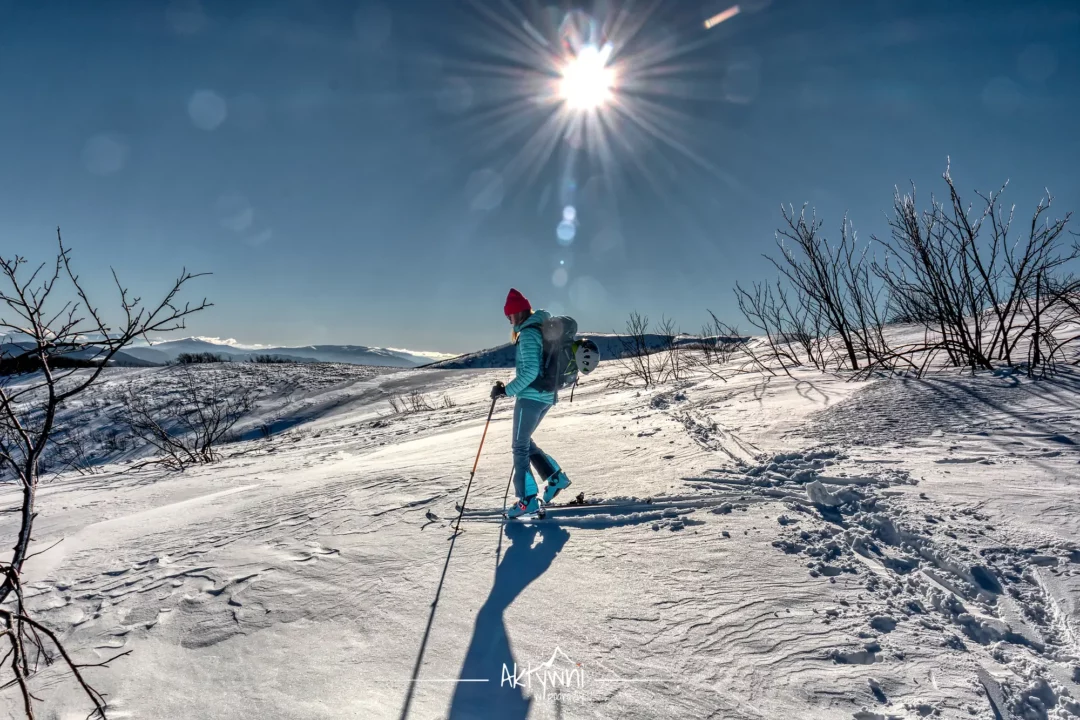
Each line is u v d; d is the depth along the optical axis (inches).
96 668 97.0
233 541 155.9
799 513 128.8
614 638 90.0
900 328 416.5
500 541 133.2
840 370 297.0
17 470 87.8
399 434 410.6
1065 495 114.3
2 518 233.9
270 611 110.0
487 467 202.5
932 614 88.0
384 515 161.0
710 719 71.4
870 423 185.6
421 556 128.9
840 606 92.0
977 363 237.6
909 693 71.7
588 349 142.2
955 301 242.5
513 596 106.1
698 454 184.7
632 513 140.6
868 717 69.1
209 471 331.9
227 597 118.1
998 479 127.1
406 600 108.6
